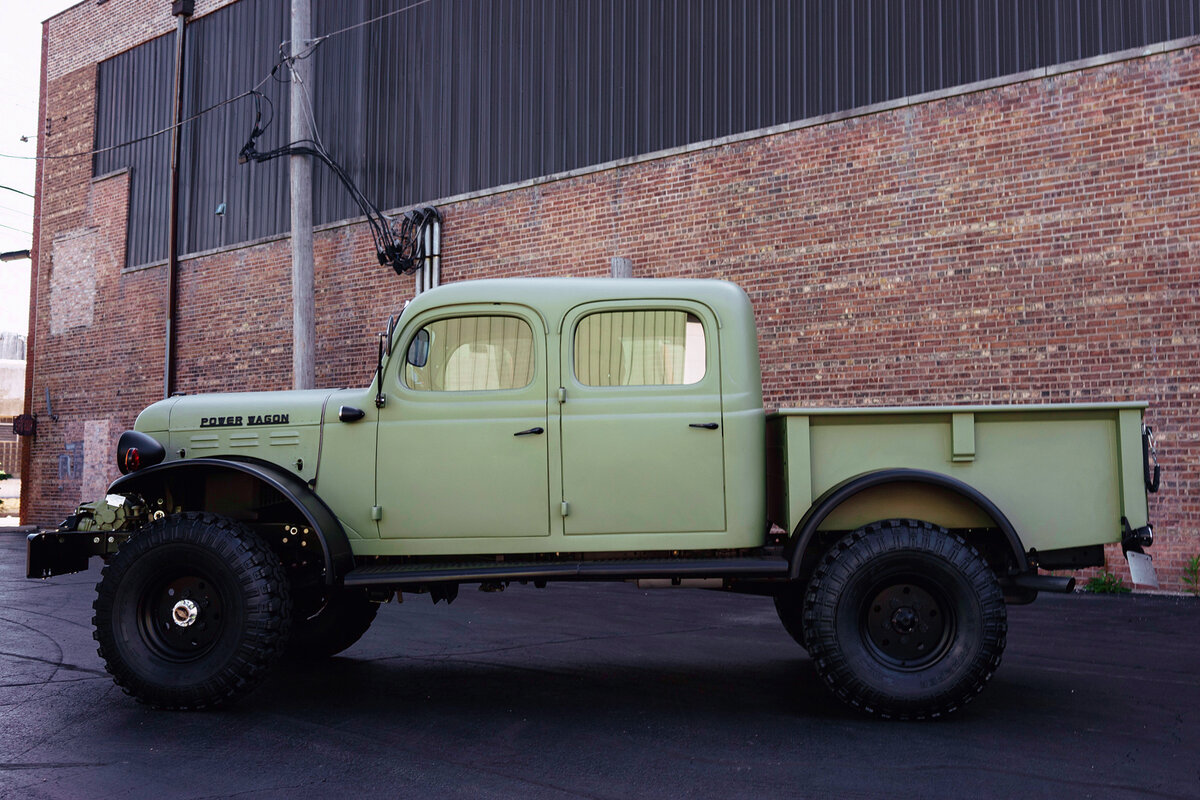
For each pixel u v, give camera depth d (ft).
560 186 43.01
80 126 65.05
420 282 46.88
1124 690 17.26
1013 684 17.78
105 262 62.39
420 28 48.47
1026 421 15.55
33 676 18.34
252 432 17.28
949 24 34.19
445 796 11.53
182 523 15.64
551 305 16.53
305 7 44.01
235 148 55.77
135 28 62.23
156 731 14.43
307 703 16.29
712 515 15.88
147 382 58.90
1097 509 15.37
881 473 15.16
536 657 20.62
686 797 11.51
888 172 34.96
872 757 13.08
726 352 16.21
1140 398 30.27
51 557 16.80
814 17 37.01
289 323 52.16
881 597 14.93
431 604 29.48
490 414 16.33
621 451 16.01
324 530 15.71
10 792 11.62
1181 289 29.86
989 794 11.60
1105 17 31.45
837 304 35.63
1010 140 32.83
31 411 65.87
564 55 43.57
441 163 47.09
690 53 39.93
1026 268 32.32
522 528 16.11
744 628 24.86
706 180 38.99
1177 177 30.09
